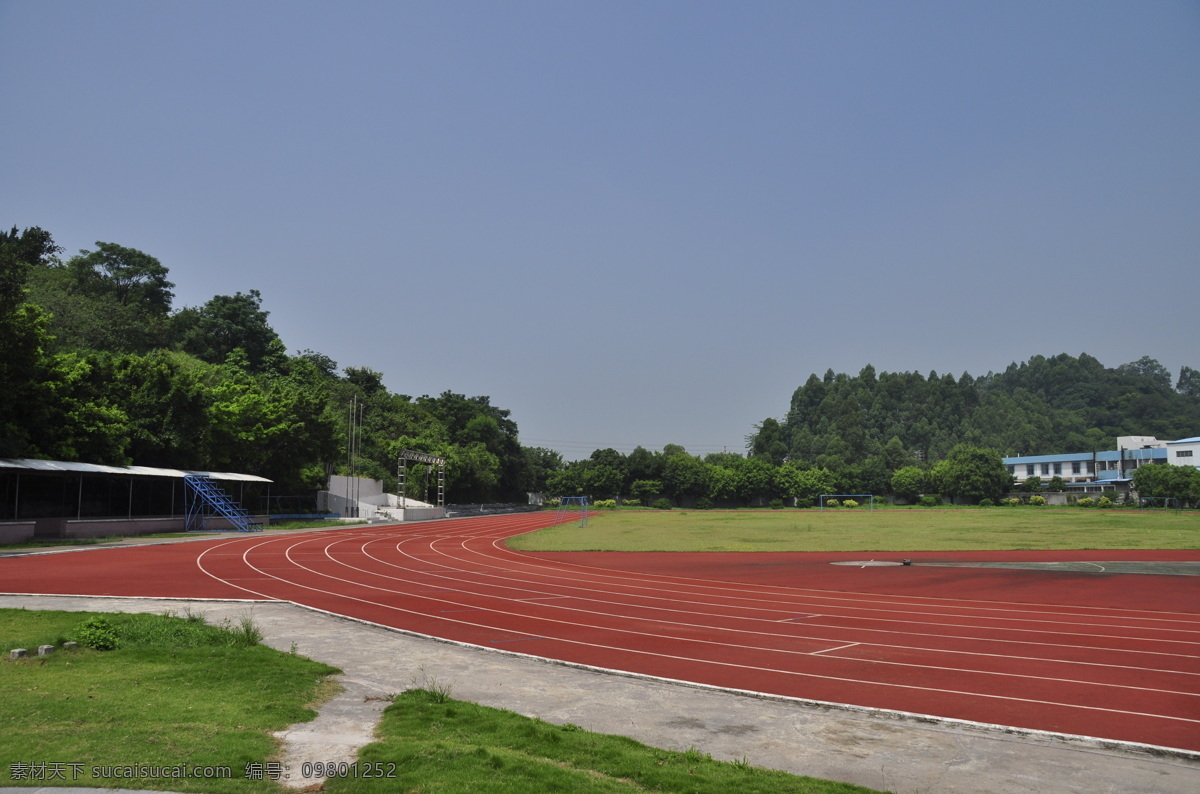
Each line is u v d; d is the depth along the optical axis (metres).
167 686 10.75
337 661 13.86
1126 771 8.66
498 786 7.16
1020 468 174.38
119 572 28.30
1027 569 32.25
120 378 56.88
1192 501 115.62
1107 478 155.25
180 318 97.12
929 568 32.97
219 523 56.28
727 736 9.83
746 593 24.50
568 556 39.69
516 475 145.38
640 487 147.12
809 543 47.91
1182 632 17.41
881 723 10.51
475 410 144.12
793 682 12.76
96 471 44.56
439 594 23.34
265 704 10.19
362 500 83.50
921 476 157.62
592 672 13.38
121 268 96.31
